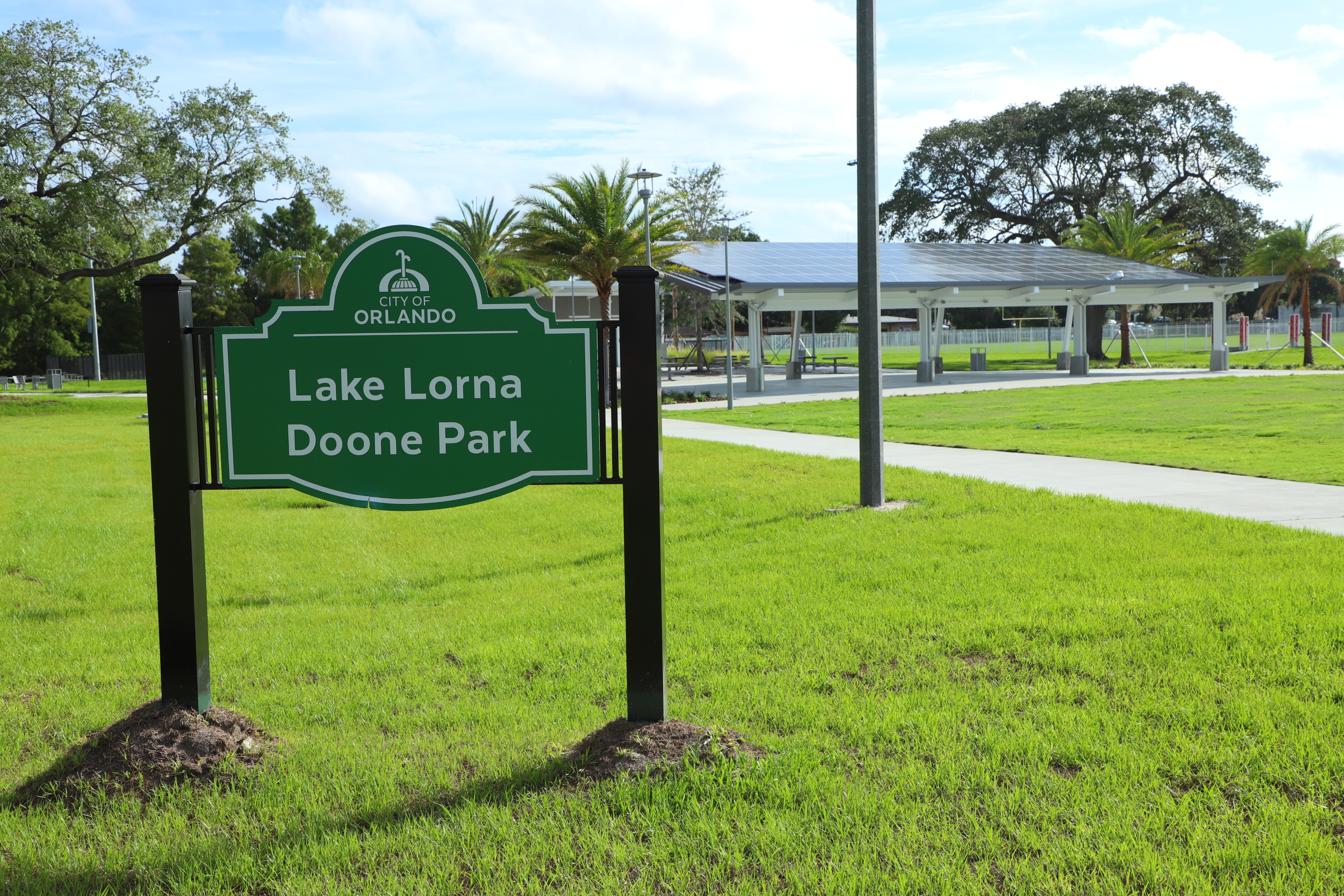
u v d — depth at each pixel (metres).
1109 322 77.44
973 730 4.08
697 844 3.20
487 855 3.16
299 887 3.03
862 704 4.42
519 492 12.42
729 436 19.55
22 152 30.11
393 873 3.11
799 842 3.20
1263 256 44.59
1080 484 11.25
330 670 5.36
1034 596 6.16
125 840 3.39
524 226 34.38
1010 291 38.66
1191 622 5.40
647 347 3.93
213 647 5.87
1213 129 58.72
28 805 3.66
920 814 3.36
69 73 30.05
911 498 10.36
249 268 80.56
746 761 3.72
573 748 4.02
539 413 4.05
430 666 5.36
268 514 11.50
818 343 80.25
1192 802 3.37
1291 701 4.19
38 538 9.88
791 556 7.89
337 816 3.51
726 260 27.17
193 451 4.16
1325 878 2.87
